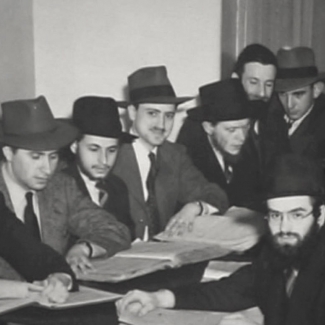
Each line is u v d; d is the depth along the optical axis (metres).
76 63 4.19
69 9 4.17
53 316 2.08
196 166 3.52
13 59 4.05
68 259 2.62
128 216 3.27
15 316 2.08
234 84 3.53
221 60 3.95
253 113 3.53
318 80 3.72
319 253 2.10
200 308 2.21
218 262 2.65
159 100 3.33
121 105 3.46
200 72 4.00
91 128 3.09
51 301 2.14
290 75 3.74
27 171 2.76
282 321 2.15
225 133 3.49
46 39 4.21
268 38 3.92
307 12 3.94
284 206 2.12
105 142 3.11
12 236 2.48
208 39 3.97
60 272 2.37
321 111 3.73
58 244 2.85
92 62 4.17
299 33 3.94
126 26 4.10
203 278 2.50
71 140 2.86
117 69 4.14
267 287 2.21
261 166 3.53
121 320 2.08
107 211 3.15
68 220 2.90
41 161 2.77
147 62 4.09
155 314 2.13
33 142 2.76
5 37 3.99
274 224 2.15
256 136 3.57
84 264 2.55
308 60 3.78
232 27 3.91
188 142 3.55
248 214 3.18
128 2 4.09
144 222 3.30
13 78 4.06
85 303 2.13
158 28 4.05
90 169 3.12
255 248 2.82
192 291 2.23
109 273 2.46
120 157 3.32
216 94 3.52
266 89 3.74
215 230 3.00
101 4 4.13
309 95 3.70
